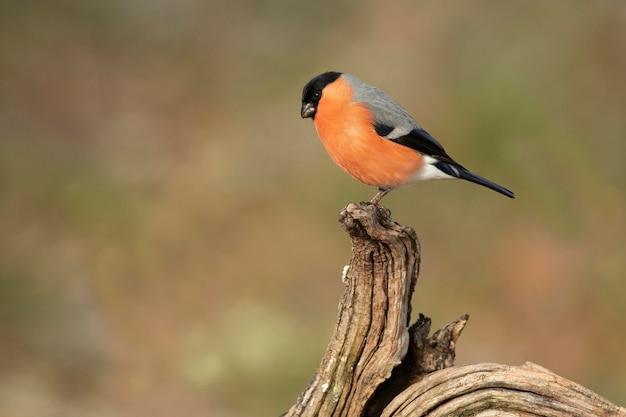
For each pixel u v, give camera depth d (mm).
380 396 7184
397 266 6945
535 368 6652
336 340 7109
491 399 6664
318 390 7141
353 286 7055
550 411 6535
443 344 7070
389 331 7008
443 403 6801
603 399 6488
